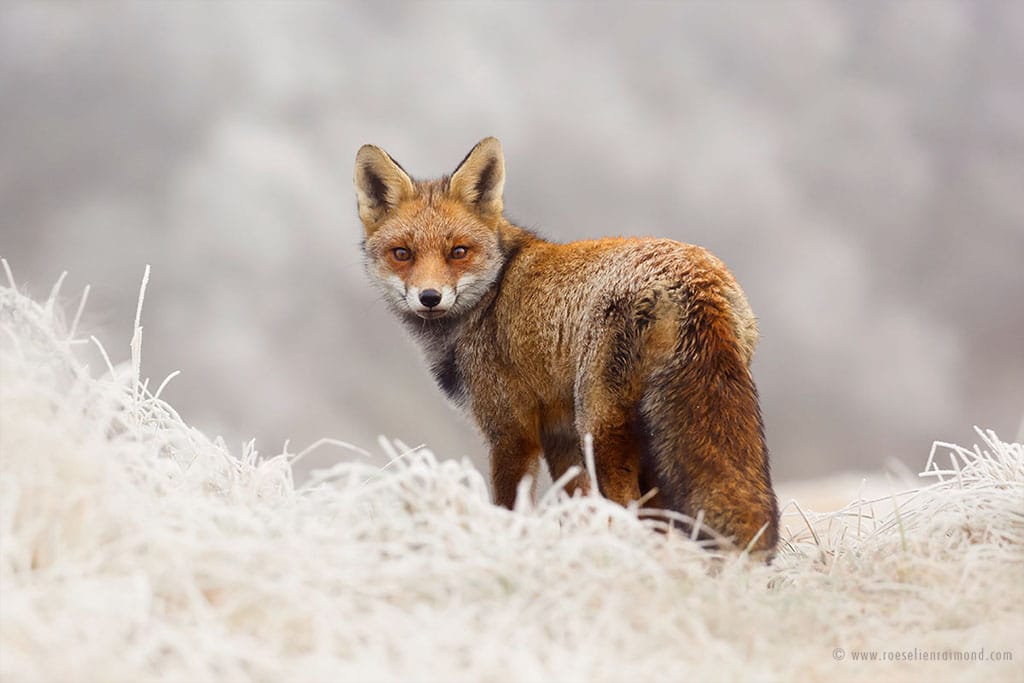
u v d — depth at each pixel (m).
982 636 7.57
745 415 10.55
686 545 9.05
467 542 8.30
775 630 7.86
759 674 7.12
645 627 7.73
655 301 11.37
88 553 7.68
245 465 10.75
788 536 12.04
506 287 13.91
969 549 9.12
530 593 7.95
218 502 9.05
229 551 7.63
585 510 9.08
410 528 8.60
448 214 14.49
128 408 10.42
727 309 11.12
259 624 7.30
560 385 12.83
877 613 8.45
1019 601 8.31
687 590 8.20
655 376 11.13
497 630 7.20
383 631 7.22
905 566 9.06
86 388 9.62
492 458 13.77
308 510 9.12
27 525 7.73
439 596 7.82
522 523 8.66
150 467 9.48
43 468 7.93
